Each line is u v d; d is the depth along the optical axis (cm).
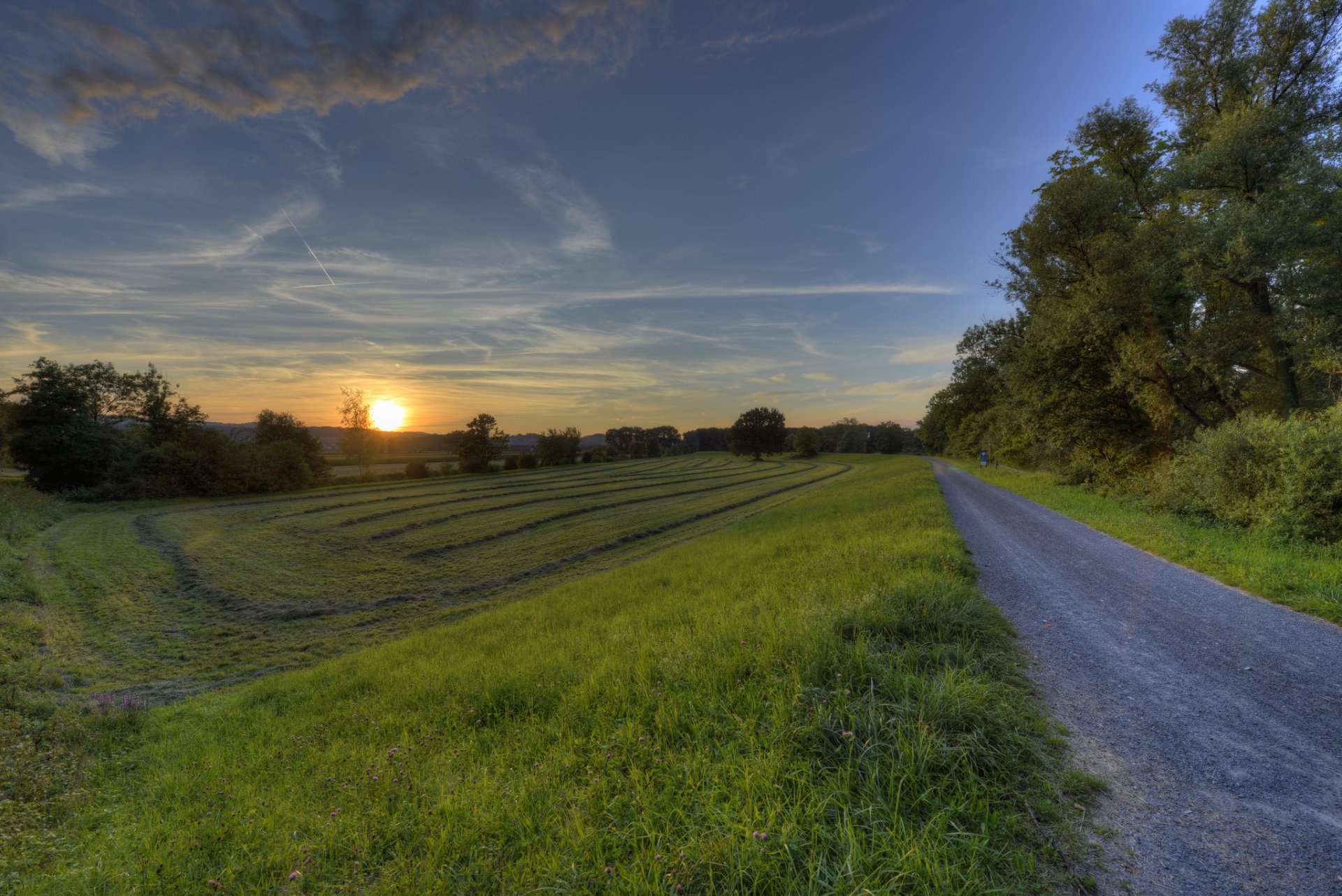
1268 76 1958
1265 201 1755
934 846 293
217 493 4906
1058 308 2327
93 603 1748
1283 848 296
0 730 778
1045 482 3069
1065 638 652
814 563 1146
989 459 5700
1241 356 1912
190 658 1405
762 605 847
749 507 3934
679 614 930
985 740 395
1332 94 1842
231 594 1980
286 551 2745
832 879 280
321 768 551
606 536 3038
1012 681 528
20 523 2608
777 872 285
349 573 2359
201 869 395
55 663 1248
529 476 7575
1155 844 305
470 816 381
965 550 1202
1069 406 2498
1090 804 343
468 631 1269
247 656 1431
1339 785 355
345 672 1058
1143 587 872
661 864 302
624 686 577
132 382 5525
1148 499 1670
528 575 2291
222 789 548
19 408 4394
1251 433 1246
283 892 348
